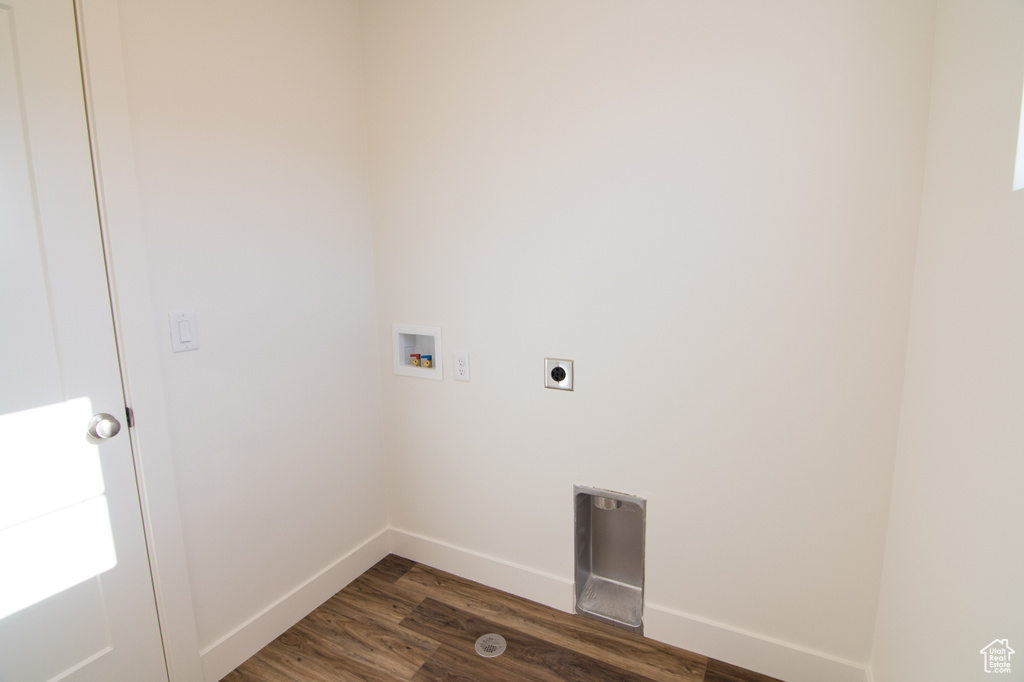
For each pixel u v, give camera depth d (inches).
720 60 55.7
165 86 55.5
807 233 54.0
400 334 83.7
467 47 70.7
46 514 48.9
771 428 58.4
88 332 50.7
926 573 41.0
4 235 44.9
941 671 36.3
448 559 84.9
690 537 64.8
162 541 57.2
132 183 52.6
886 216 50.4
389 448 88.6
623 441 67.3
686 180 59.1
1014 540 26.8
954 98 40.9
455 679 63.1
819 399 55.6
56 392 48.9
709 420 61.6
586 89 63.3
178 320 57.7
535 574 76.7
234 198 63.1
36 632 48.9
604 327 66.3
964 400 35.4
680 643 67.2
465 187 73.8
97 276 51.1
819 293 54.2
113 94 50.7
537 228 69.1
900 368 51.6
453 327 78.1
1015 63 30.1
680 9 56.9
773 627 61.5
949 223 40.6
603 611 72.6
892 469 53.2
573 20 63.0
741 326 58.4
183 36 56.9
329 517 79.0
